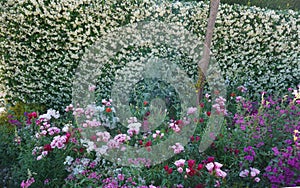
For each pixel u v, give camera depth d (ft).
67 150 8.18
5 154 9.06
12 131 10.05
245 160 7.73
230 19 11.69
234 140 8.54
